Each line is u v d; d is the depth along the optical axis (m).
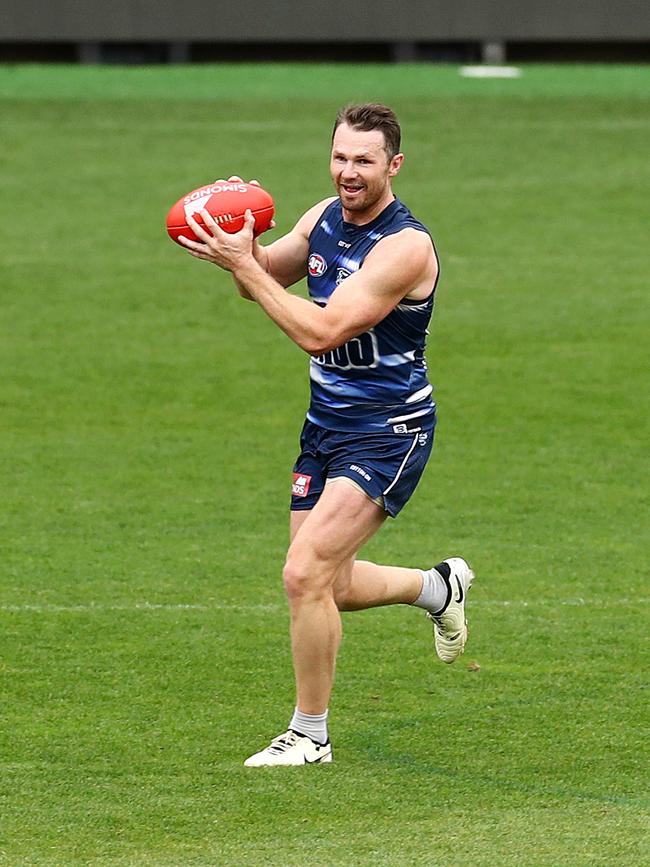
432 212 62.75
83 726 20.17
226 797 17.69
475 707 21.02
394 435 19.16
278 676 22.22
